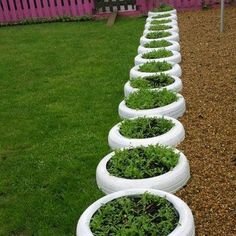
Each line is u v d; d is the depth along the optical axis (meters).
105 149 2.70
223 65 3.70
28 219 2.14
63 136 2.94
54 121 3.19
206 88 3.25
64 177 2.44
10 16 7.06
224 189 2.04
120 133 2.47
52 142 2.88
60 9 6.93
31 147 2.85
